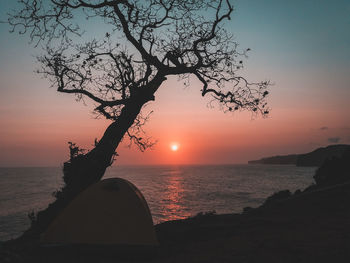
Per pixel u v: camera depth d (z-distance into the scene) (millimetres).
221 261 5262
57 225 6492
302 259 4980
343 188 11594
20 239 9000
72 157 10375
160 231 9109
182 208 40438
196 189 71438
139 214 6602
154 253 6297
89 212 6559
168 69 11164
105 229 6418
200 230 8445
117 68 11641
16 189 79875
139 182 100438
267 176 133750
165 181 106062
